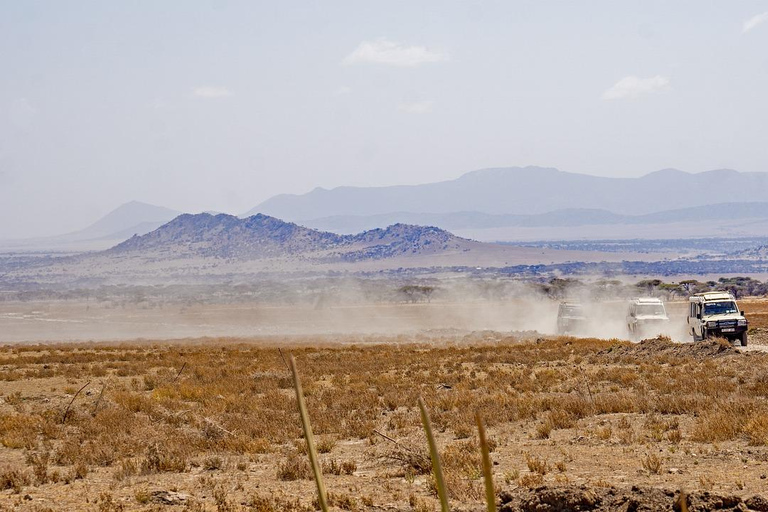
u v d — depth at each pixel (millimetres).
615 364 63188
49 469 29531
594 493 19141
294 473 26688
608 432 31812
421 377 56969
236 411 43438
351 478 26406
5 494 24766
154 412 42281
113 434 35875
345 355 81500
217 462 29031
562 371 59062
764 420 30922
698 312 74125
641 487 19250
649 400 40406
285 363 71188
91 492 24969
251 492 24422
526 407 39719
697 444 29453
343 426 37812
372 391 51438
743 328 70000
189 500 23406
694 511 18031
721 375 49781
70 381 61531
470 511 19969
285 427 37000
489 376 56969
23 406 46812
